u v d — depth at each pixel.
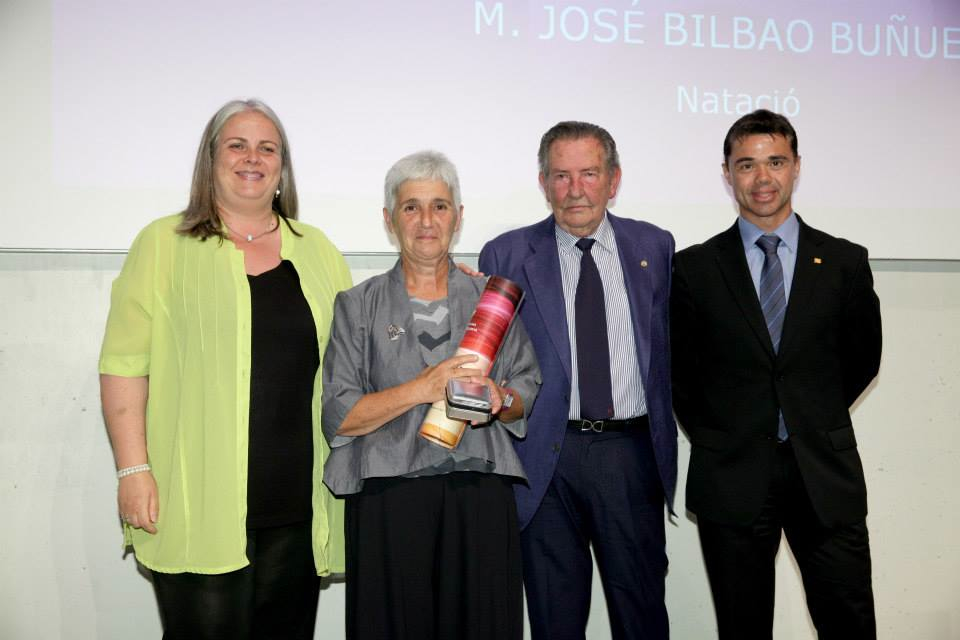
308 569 1.80
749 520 1.88
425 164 1.74
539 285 2.01
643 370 1.96
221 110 1.82
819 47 2.59
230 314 1.70
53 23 2.19
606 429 1.97
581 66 2.46
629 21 2.49
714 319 1.94
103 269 2.31
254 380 1.70
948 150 2.64
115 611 2.34
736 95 2.54
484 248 2.13
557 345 1.96
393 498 1.68
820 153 2.57
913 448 2.67
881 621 2.67
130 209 2.23
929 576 2.70
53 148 2.19
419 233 1.71
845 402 1.97
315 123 2.32
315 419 1.83
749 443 1.90
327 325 1.83
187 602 1.67
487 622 1.67
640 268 2.03
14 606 2.28
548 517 1.99
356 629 1.66
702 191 2.52
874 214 2.59
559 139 1.98
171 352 1.73
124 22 2.22
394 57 2.37
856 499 1.89
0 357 2.26
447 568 1.67
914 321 2.66
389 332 1.72
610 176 2.01
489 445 1.71
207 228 1.75
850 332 1.98
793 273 1.95
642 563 1.98
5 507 2.28
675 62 2.51
